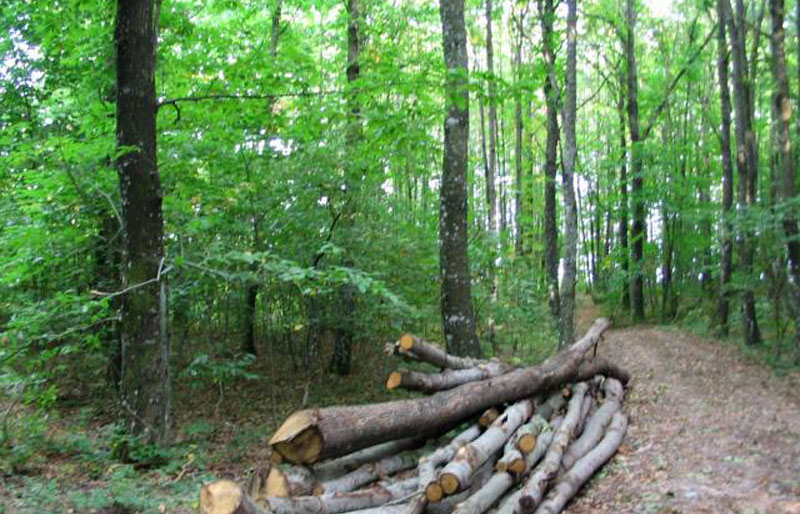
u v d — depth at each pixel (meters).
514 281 13.69
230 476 7.06
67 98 10.95
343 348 13.02
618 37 25.39
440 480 4.98
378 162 10.66
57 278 9.54
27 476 6.36
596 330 9.23
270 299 11.28
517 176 25.17
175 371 11.02
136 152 7.41
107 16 9.35
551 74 17.19
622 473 6.34
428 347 7.08
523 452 5.88
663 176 22.86
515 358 11.90
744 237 14.81
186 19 9.66
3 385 7.88
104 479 6.46
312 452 5.12
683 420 8.20
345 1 13.98
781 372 11.67
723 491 5.62
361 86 8.77
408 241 11.44
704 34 27.88
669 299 25.86
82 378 11.03
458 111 10.02
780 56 12.89
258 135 10.37
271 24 14.73
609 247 33.22
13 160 8.50
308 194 10.48
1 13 11.15
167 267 7.50
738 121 15.72
